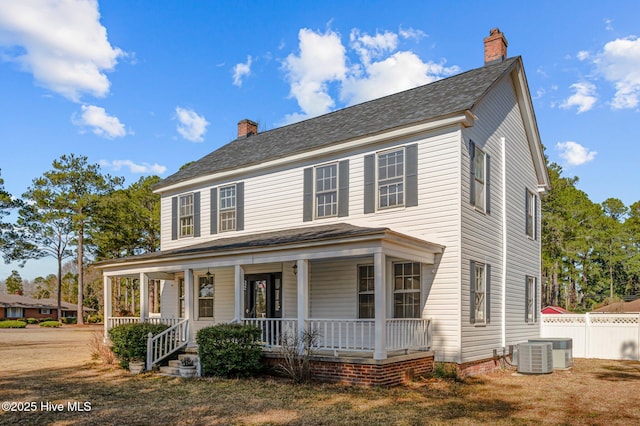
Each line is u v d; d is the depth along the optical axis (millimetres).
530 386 11977
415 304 13664
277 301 16672
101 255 51469
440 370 12617
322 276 15656
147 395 10680
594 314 19266
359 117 17203
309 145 16250
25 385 12117
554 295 44125
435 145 13555
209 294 18812
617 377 13664
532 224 19125
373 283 14555
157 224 45875
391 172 14406
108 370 14641
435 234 13305
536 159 19422
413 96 16859
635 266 49312
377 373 11062
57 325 49844
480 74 16172
